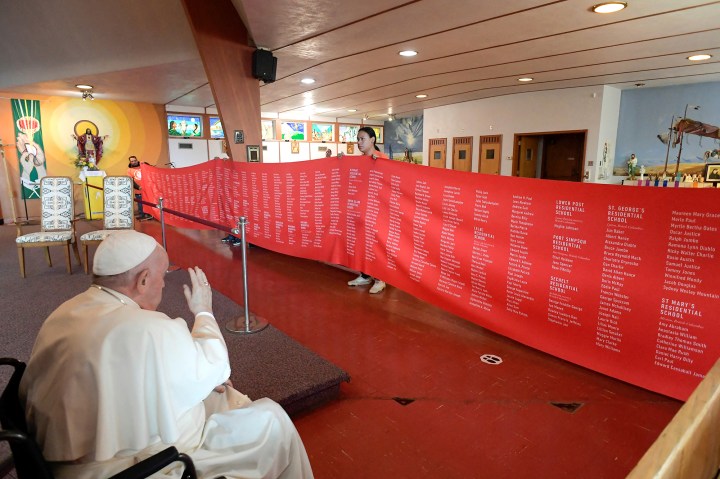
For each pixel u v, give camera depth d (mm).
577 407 2186
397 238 3408
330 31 5000
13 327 3068
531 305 2607
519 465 1794
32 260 5309
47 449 996
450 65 6867
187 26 6000
